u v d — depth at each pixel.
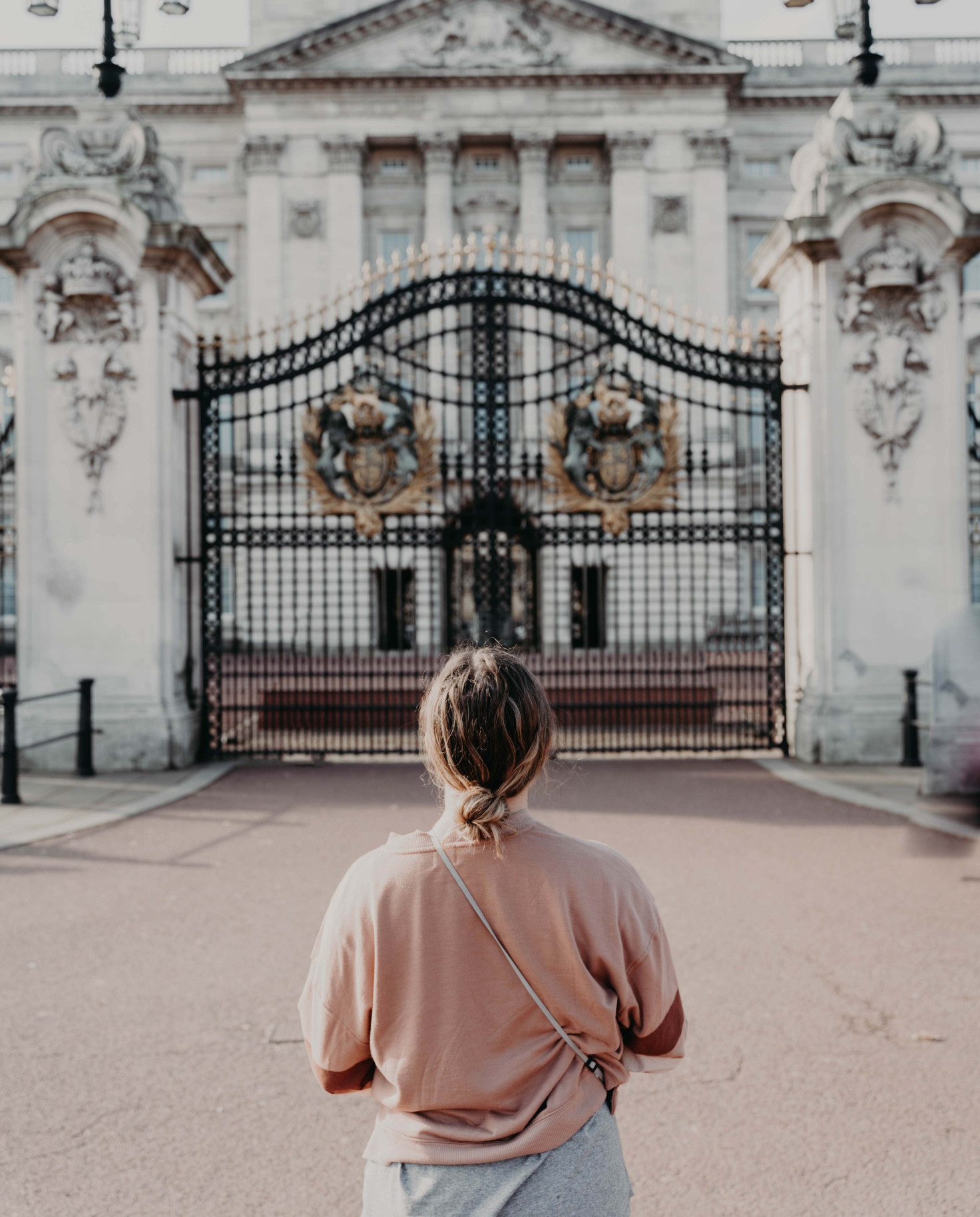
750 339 12.07
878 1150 3.67
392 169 39.28
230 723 14.05
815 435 11.61
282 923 6.21
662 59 37.97
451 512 12.07
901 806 9.32
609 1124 1.76
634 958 1.78
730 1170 3.55
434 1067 1.69
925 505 11.65
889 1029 4.68
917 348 11.62
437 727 1.78
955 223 11.34
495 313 12.01
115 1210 3.35
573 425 11.97
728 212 39.84
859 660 11.56
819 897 6.64
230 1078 4.26
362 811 9.39
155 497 11.50
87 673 11.45
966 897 6.60
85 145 11.60
